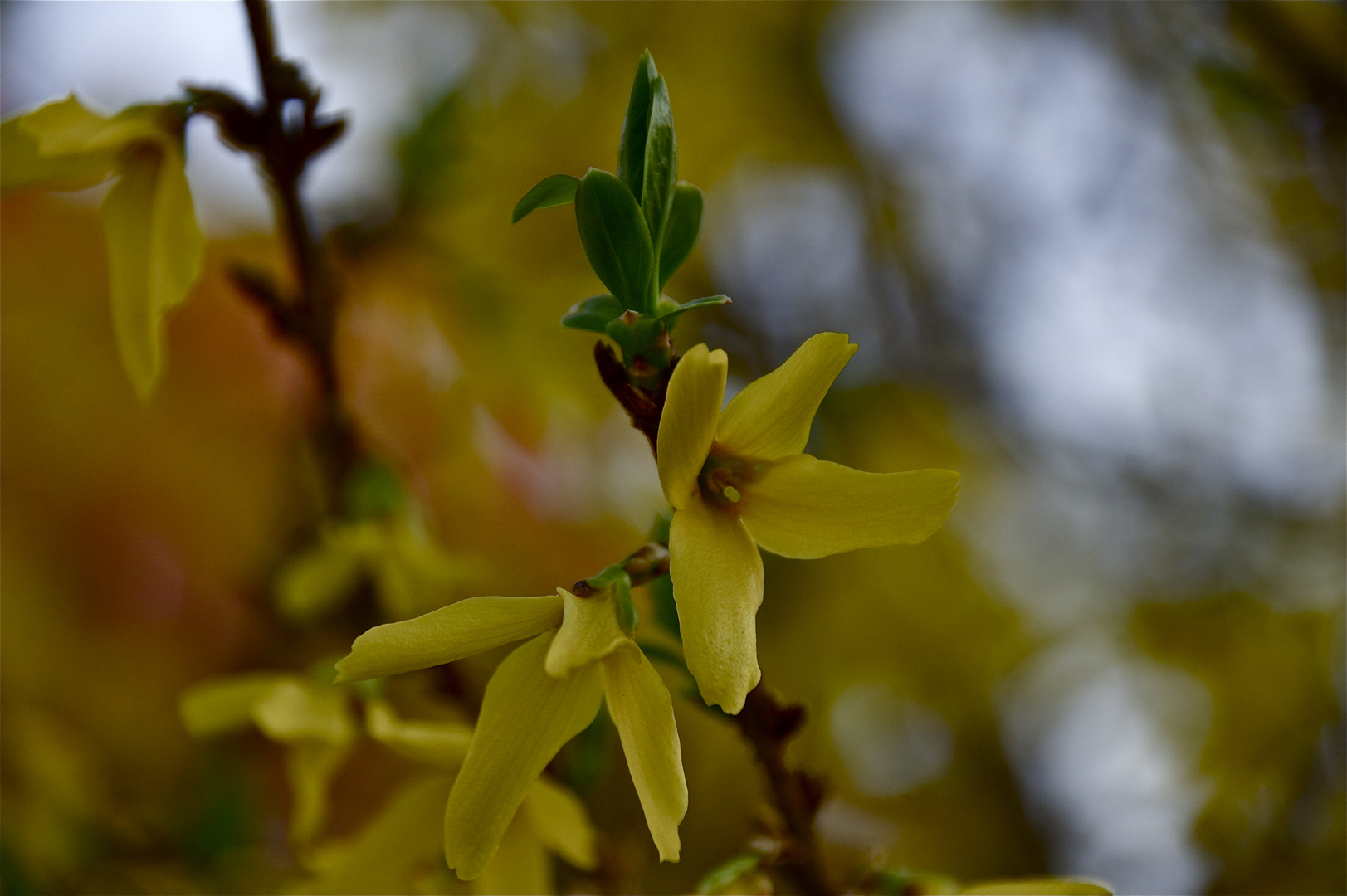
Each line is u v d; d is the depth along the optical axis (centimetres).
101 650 34
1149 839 49
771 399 25
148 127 27
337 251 32
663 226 25
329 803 34
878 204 57
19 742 33
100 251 35
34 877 32
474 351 35
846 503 25
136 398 34
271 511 35
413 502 31
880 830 47
